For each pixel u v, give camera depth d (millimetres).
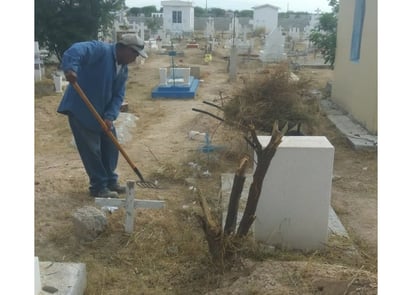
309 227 4152
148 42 25359
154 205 4457
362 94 9000
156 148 7738
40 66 14742
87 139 5223
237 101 7133
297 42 29562
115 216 4852
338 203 5609
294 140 4199
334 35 14312
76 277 3363
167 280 3771
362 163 7184
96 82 5074
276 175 4059
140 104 11703
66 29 16688
